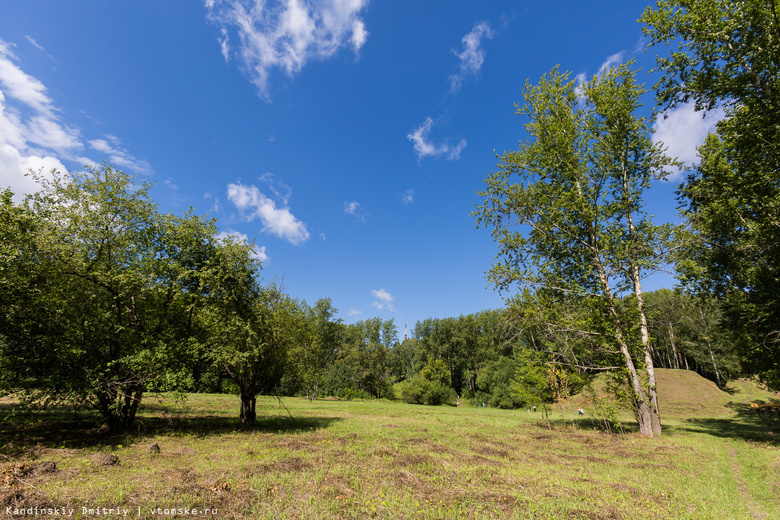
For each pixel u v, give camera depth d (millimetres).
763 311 17891
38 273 11617
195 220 16047
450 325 73000
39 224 11633
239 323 15141
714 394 39906
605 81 19219
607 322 19078
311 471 8422
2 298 10562
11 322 10945
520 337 22094
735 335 20984
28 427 12945
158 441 12125
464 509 6188
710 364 52781
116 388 12438
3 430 12039
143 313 14734
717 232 19094
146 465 8500
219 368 16359
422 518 5734
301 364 20344
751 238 17531
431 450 12117
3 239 10391
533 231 21812
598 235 19531
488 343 67062
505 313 21719
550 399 22484
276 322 17297
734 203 17188
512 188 21344
